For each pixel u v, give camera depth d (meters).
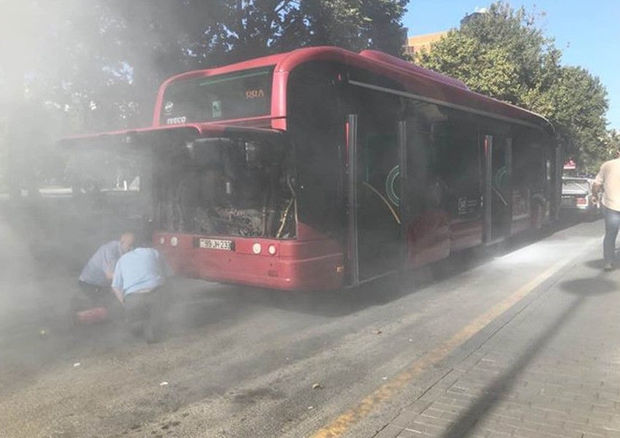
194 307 7.08
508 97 24.91
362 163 6.88
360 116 6.86
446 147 8.80
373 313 6.74
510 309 6.60
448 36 25.09
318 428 3.72
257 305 7.19
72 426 3.81
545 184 13.64
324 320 6.46
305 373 4.77
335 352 5.31
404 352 5.25
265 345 5.55
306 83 6.30
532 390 4.16
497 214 10.76
